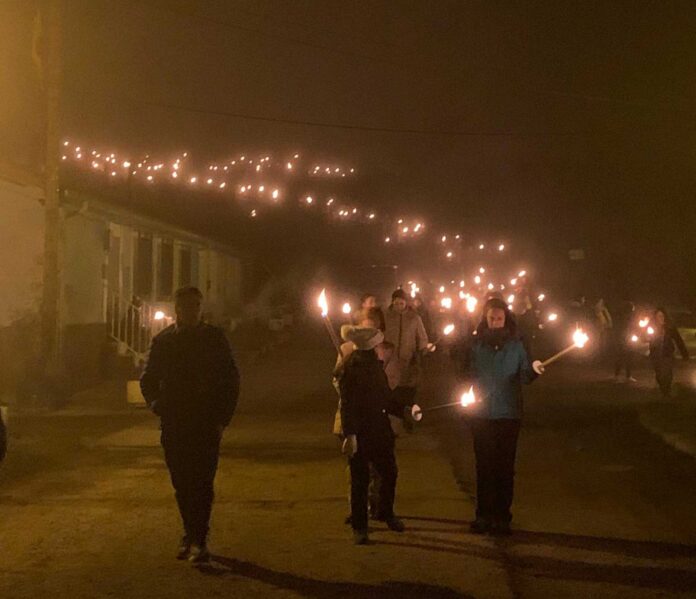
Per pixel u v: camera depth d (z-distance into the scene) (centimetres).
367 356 896
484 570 809
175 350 819
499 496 928
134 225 2784
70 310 2383
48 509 1040
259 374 2703
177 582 777
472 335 945
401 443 1478
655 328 2061
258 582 777
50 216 1994
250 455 1387
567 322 3334
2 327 2225
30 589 761
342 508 1039
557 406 1967
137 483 1183
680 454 1391
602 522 981
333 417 1825
